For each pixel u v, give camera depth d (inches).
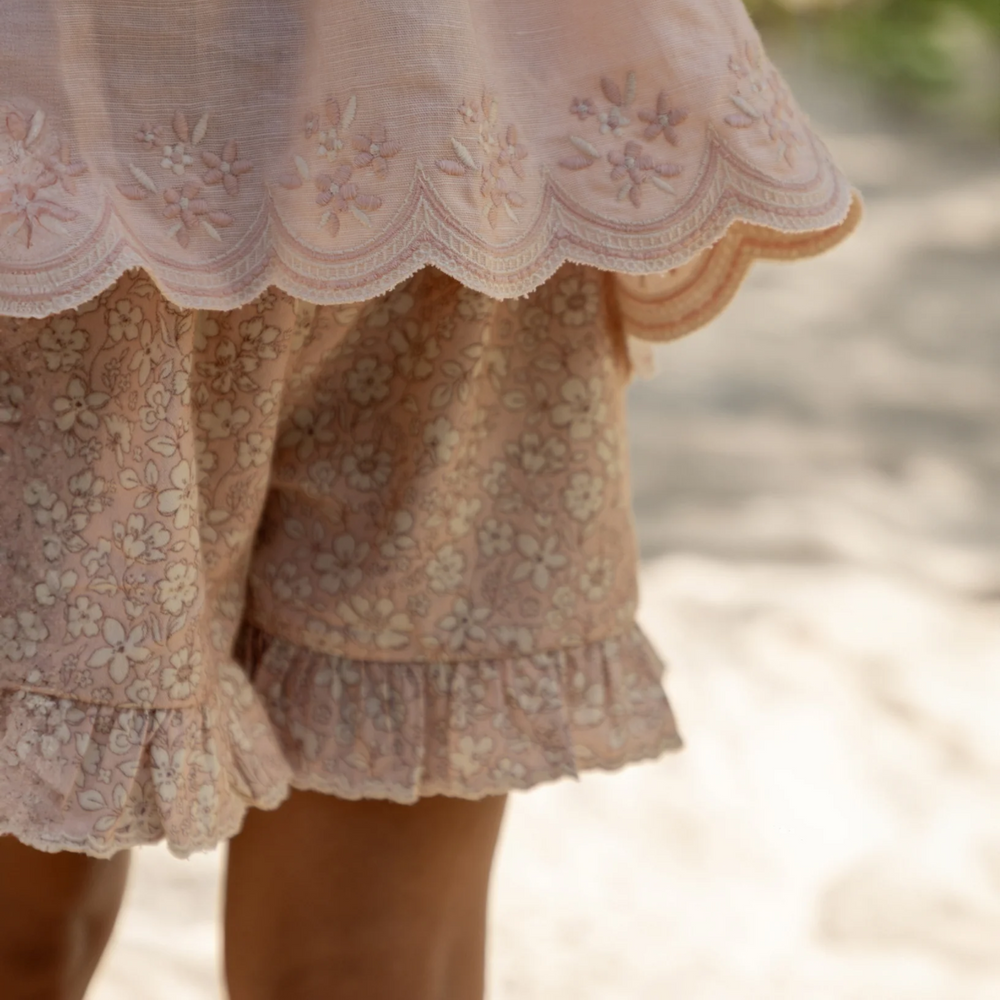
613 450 49.4
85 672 45.8
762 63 46.5
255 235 44.4
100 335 45.5
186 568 46.2
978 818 79.0
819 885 73.2
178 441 45.9
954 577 113.0
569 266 48.6
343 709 48.6
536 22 45.6
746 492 129.5
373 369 48.0
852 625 101.0
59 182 43.7
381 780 48.4
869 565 113.7
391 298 47.6
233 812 47.1
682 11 45.7
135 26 44.1
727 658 95.0
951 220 233.9
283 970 50.1
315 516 48.7
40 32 43.7
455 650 48.6
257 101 44.4
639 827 77.3
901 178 260.1
